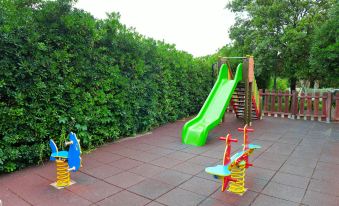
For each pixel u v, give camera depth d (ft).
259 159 18.37
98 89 20.92
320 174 15.56
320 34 33.99
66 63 17.98
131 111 24.43
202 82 39.19
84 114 19.76
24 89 15.51
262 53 44.21
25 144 16.38
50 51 17.02
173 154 19.44
